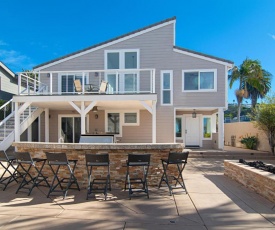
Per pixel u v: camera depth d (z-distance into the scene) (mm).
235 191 6227
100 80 15062
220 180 7566
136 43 15133
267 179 5504
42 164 6539
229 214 4613
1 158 6594
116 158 6395
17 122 11648
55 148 6527
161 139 14984
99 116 15688
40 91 14250
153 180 6496
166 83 15039
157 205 5117
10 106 17672
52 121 15898
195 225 4113
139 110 15422
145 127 15375
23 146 6941
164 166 6160
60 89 15250
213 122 17109
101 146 6281
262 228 3979
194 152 13641
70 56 15305
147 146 6336
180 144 6531
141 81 14961
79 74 15273
